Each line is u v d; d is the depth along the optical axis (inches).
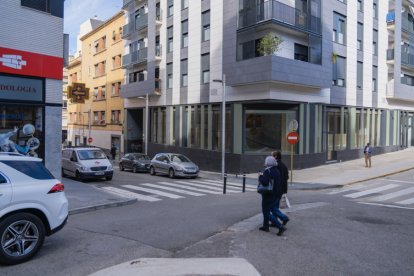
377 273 173.0
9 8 409.7
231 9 817.5
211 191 550.0
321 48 807.7
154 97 1170.6
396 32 1084.5
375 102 1068.5
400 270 177.0
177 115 1053.8
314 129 853.8
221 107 878.4
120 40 1400.1
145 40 1196.5
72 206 363.9
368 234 244.8
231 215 322.3
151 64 1104.2
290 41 776.3
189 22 991.0
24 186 197.0
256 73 726.5
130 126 1362.0
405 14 1167.6
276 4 715.4
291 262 188.2
